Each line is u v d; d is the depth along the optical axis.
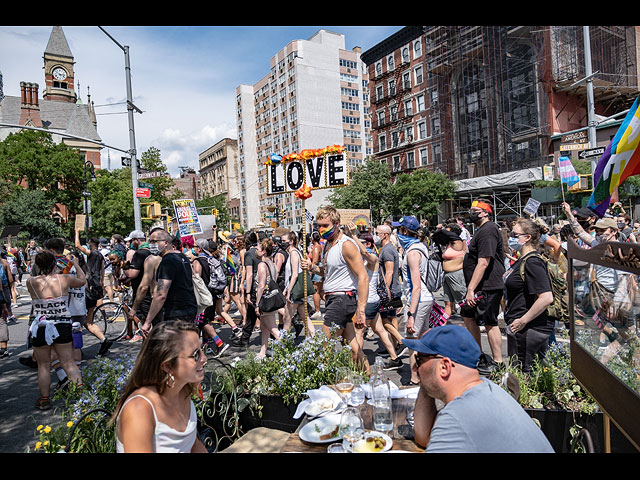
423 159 40.41
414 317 4.93
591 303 2.29
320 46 71.38
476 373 2.01
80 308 6.19
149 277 6.09
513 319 3.99
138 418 1.93
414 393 2.99
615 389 1.94
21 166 48.81
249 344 7.46
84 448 2.47
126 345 7.86
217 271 7.38
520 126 30.03
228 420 3.37
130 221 49.91
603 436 2.44
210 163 117.62
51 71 88.81
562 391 3.08
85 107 83.44
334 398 2.92
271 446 2.92
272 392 3.44
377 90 45.75
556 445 2.87
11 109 80.44
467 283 4.96
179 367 2.02
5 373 6.34
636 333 1.74
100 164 82.06
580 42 28.20
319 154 5.47
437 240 5.91
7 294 9.14
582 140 15.53
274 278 6.32
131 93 16.16
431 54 37.03
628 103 30.77
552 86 28.33
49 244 6.08
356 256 4.37
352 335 4.62
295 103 69.75
